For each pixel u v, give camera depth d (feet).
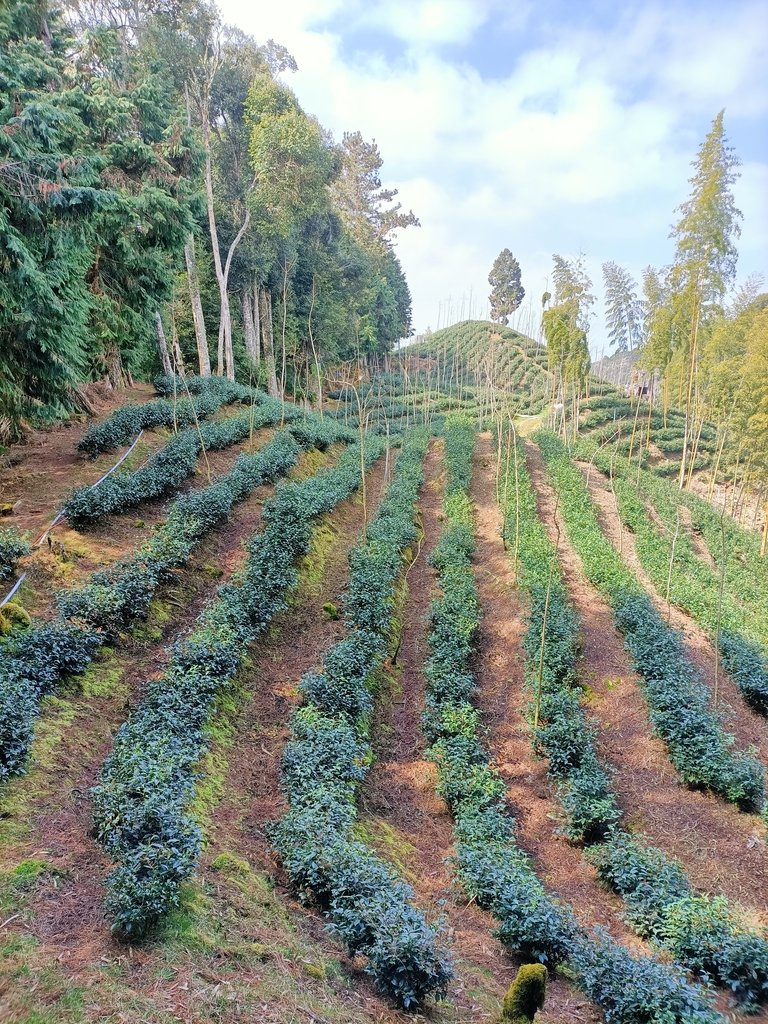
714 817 34.91
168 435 69.72
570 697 42.11
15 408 45.11
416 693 44.32
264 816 27.96
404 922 20.29
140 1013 15.19
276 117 103.40
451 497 82.89
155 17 97.60
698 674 47.34
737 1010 23.06
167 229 57.62
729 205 87.61
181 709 29.71
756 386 84.07
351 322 172.96
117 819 20.84
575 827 32.94
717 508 101.24
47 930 17.28
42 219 36.42
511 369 230.27
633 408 155.12
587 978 21.89
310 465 80.79
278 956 19.39
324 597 51.19
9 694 25.30
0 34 48.21
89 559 41.19
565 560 66.90
